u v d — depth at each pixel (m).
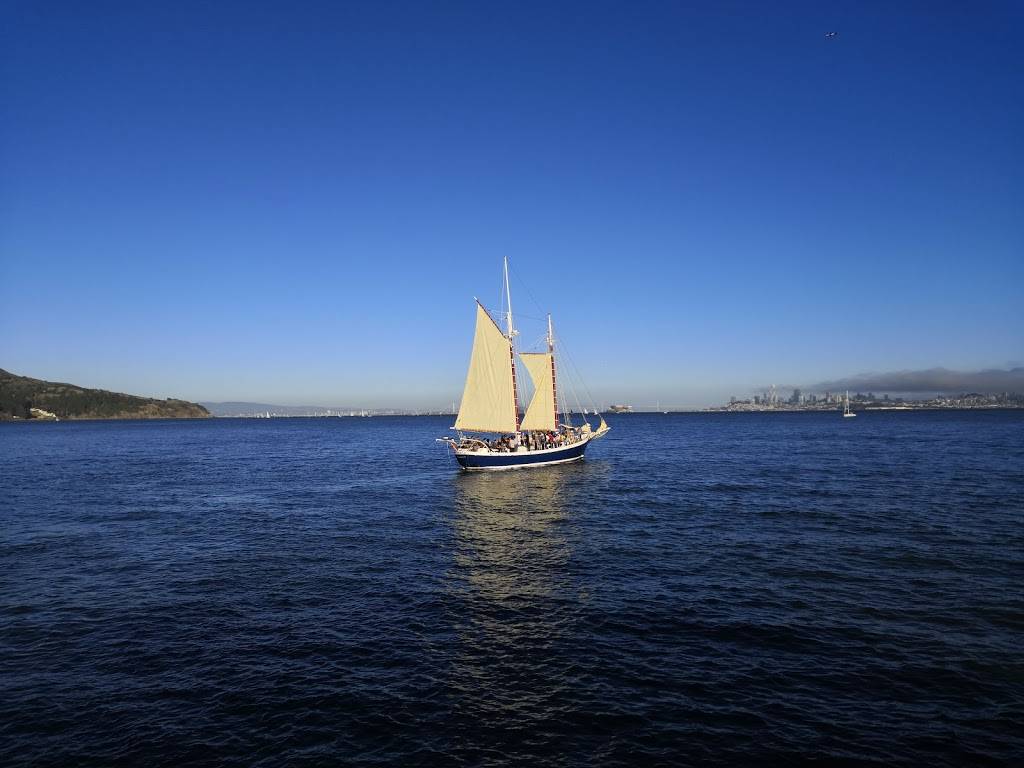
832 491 46.34
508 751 12.57
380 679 15.80
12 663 17.02
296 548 30.58
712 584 23.38
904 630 18.47
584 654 17.14
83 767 12.23
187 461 85.00
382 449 113.06
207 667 16.66
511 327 66.62
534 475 62.06
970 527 32.41
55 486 56.47
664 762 12.13
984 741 12.71
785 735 13.02
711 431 168.00
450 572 25.77
